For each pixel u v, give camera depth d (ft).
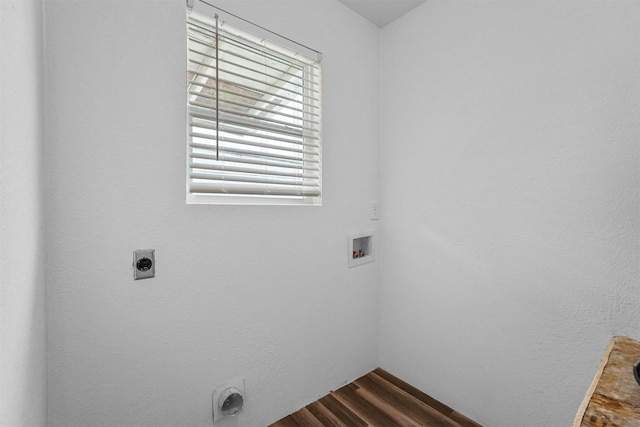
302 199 4.84
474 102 4.36
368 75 5.56
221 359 3.80
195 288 3.56
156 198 3.26
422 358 5.16
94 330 2.94
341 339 5.24
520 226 3.92
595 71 3.27
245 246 3.97
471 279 4.46
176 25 3.37
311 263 4.75
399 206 5.49
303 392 4.71
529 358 3.87
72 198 2.79
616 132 3.15
